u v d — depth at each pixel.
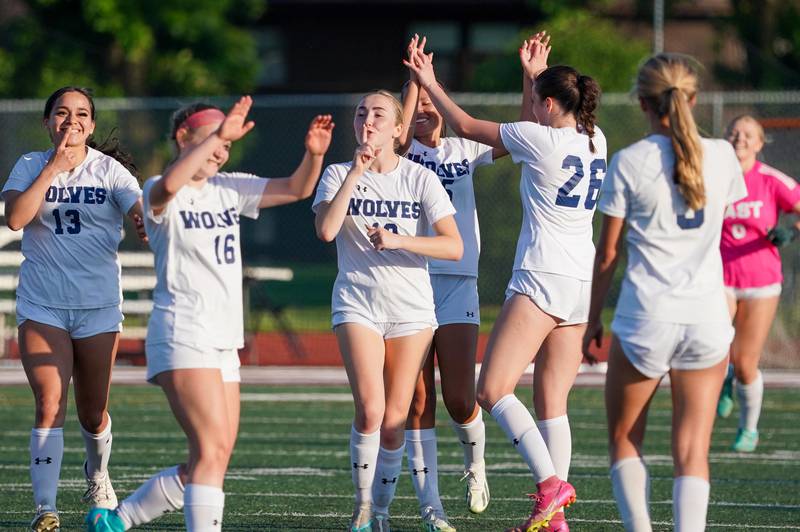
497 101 53.25
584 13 85.19
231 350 17.92
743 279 31.42
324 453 32.50
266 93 112.81
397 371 20.64
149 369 17.47
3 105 61.62
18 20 85.69
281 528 22.56
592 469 29.94
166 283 17.34
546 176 20.39
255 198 17.77
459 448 33.62
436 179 20.56
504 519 23.75
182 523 23.27
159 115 68.75
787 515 24.14
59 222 21.34
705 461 17.09
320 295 82.56
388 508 23.08
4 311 54.47
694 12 99.44
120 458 31.66
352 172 19.48
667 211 16.75
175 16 85.50
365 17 112.56
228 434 17.44
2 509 24.38
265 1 105.19
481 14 111.38
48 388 20.95
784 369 50.72
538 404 21.42
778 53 88.81
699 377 17.00
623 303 17.00
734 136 31.09
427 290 20.78
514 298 20.61
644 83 17.16
